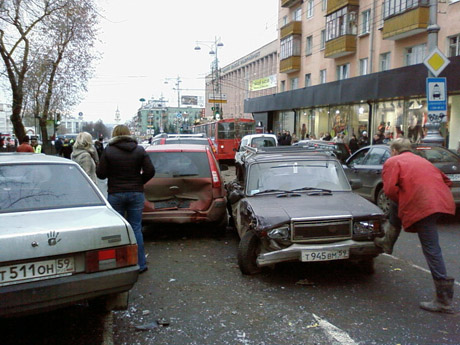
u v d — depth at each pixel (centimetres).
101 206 382
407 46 2073
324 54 2794
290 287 476
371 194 930
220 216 696
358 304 423
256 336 357
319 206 506
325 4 2942
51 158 424
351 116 2447
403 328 367
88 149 712
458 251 629
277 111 3516
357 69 2541
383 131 2005
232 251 641
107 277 322
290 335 358
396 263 564
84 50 2283
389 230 450
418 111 1875
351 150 1930
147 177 531
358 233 473
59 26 1797
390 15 2056
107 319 391
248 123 2828
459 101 1667
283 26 3475
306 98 2742
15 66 1773
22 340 350
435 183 406
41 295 297
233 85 5972
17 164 393
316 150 684
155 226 830
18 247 294
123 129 528
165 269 551
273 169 615
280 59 3616
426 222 404
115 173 517
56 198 373
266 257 463
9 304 288
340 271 530
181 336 358
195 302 434
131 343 346
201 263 577
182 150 713
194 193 691
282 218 470
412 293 452
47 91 2448
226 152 2781
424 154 841
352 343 342
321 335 357
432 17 1156
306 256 457
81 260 319
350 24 2533
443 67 1120
